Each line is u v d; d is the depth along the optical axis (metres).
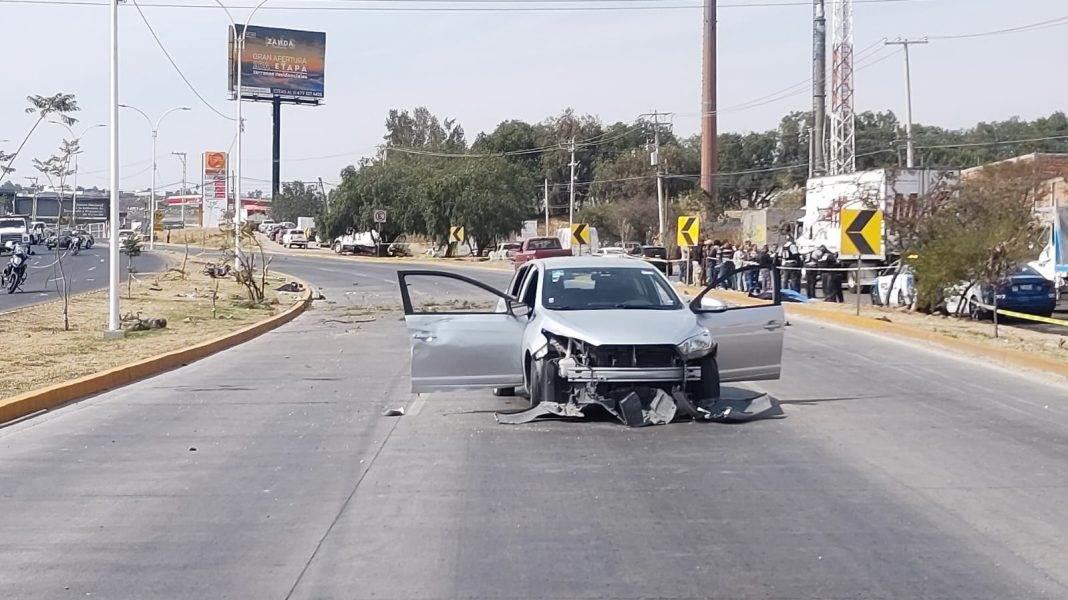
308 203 143.62
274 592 6.34
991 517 7.81
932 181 32.09
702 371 11.39
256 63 110.06
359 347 20.98
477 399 13.55
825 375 15.80
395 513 8.07
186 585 6.51
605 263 12.75
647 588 6.28
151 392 14.88
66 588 6.49
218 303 31.33
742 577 6.46
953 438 10.83
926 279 25.34
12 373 15.62
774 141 114.50
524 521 7.78
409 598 6.17
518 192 81.56
